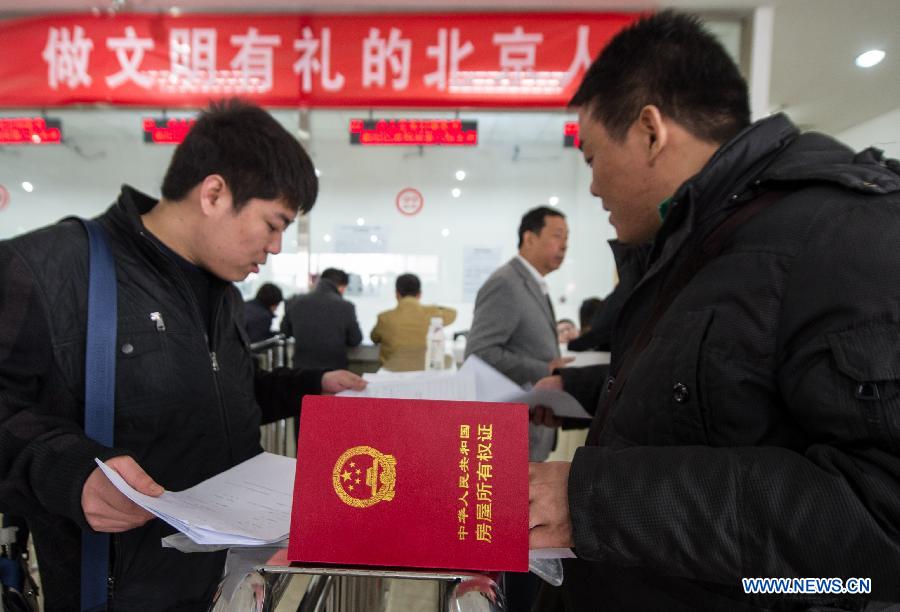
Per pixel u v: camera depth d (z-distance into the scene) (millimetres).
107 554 683
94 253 720
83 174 5219
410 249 5438
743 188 556
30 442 553
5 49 2008
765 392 472
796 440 466
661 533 398
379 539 390
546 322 1752
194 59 1990
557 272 5383
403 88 1968
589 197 5281
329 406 405
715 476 398
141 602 711
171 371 754
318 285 3080
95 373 685
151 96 2010
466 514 390
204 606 778
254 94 1996
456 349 2754
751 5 1841
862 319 397
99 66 2002
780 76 2762
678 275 600
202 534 409
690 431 511
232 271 816
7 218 5195
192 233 787
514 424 396
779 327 461
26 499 564
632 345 656
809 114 3385
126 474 500
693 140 616
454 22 1935
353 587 967
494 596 381
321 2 1897
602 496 405
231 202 758
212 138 756
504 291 1679
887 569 356
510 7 1894
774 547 381
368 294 5457
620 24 1884
